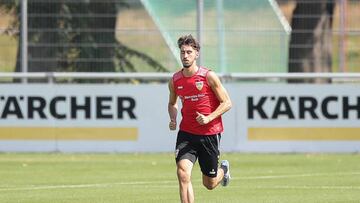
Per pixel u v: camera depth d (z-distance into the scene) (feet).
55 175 166.81
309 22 217.15
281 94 207.82
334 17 217.77
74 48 215.31
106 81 216.13
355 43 217.97
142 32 216.33
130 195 135.44
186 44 107.96
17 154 208.13
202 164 110.73
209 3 216.13
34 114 209.87
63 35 214.48
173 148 209.46
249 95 208.13
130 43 216.95
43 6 214.07
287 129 208.13
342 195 135.13
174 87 109.70
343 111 207.82
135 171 173.88
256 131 208.44
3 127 209.97
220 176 114.62
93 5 215.31
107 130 209.36
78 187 146.92
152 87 208.64
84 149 209.67
